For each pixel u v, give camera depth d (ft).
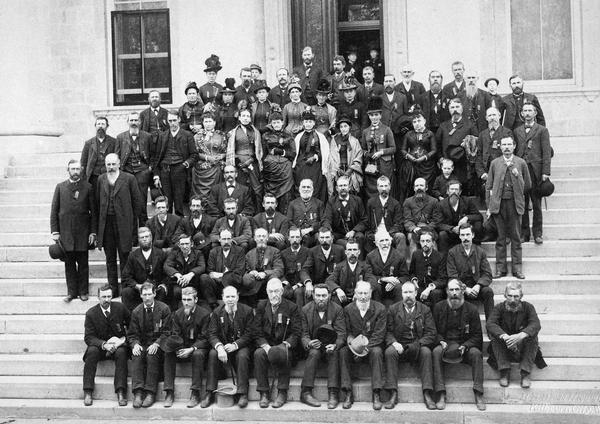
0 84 50.29
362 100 42.70
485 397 32.42
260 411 32.48
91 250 41.16
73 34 55.57
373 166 39.65
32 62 51.52
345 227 38.32
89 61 55.47
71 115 55.57
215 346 33.14
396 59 52.08
